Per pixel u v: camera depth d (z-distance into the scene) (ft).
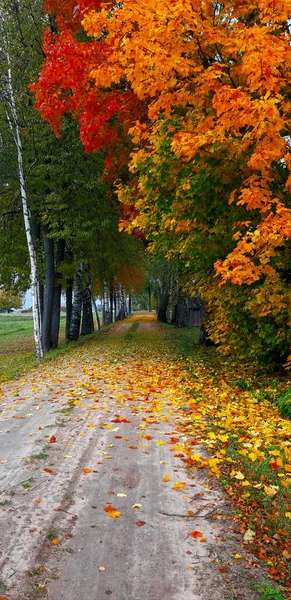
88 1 28.12
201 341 58.03
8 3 53.36
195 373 34.96
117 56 21.54
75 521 11.80
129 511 12.34
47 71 31.19
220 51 21.21
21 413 23.00
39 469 15.24
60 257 69.77
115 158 37.04
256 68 16.66
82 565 9.90
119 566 9.87
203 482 14.23
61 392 27.96
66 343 75.36
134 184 34.50
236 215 22.77
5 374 45.37
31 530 11.32
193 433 18.79
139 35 19.65
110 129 33.91
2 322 207.62
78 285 76.69
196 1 18.58
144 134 22.77
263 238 17.93
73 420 21.04
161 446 17.51
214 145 18.61
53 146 57.47
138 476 14.67
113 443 17.83
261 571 9.71
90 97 30.71
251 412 21.29
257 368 34.86
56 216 57.52
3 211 65.57
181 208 23.45
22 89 53.16
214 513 12.23
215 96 17.60
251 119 17.16
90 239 63.57
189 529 11.41
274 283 22.24
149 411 22.75
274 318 25.75
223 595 8.94
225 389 27.91
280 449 16.52
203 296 32.17
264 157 17.65
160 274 122.83
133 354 50.60
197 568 9.80
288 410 21.18
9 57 53.52
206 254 25.45
